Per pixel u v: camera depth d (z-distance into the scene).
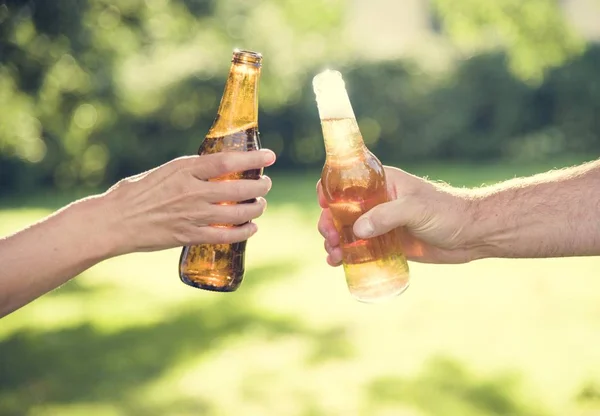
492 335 6.07
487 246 2.30
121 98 16.36
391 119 18.36
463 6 15.12
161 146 16.80
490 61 18.42
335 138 2.18
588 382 5.00
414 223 2.21
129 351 6.01
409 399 4.85
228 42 16.94
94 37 13.15
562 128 18.62
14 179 15.79
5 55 12.19
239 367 5.54
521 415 4.56
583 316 6.47
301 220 11.59
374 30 27.89
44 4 11.98
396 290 2.21
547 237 2.27
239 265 2.30
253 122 2.21
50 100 14.64
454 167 17.47
